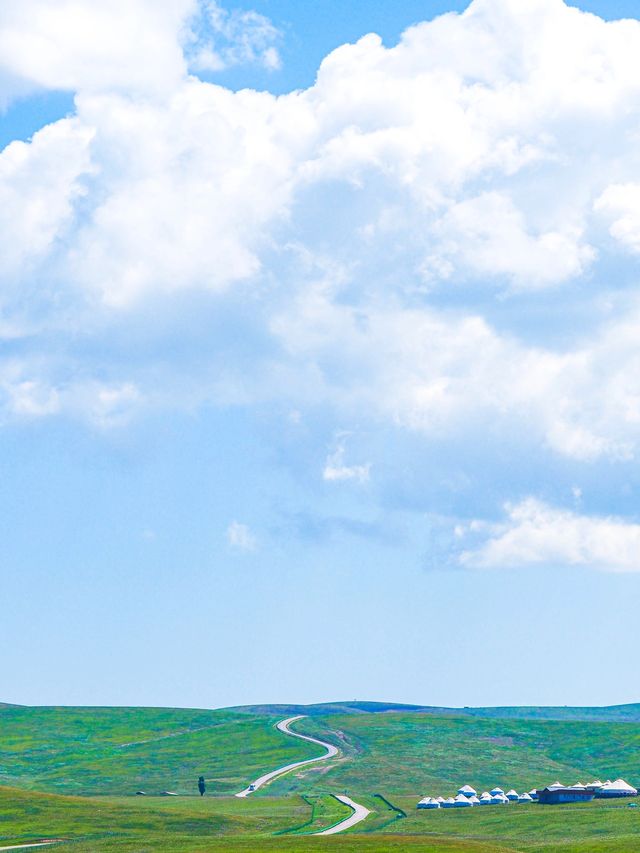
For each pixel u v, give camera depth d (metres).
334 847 177.88
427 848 174.62
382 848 175.25
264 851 176.75
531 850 180.38
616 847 173.88
